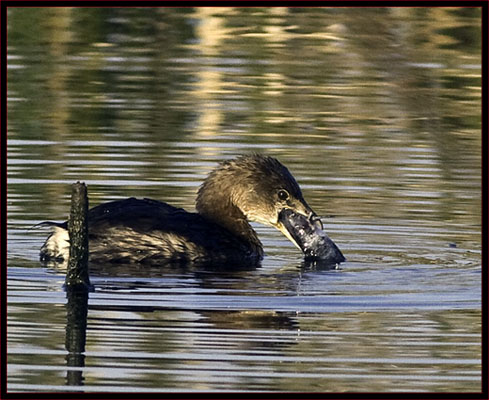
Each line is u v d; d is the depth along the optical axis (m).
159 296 12.53
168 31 24.59
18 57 22.92
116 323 11.77
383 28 24.53
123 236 13.83
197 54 23.62
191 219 14.27
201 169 17.72
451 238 15.16
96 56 23.30
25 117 20.11
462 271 13.74
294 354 11.09
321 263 14.17
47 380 10.47
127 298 12.49
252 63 23.22
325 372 10.74
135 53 23.47
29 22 24.03
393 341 11.35
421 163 18.48
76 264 12.72
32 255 14.09
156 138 19.22
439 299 12.66
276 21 24.91
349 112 21.02
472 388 10.45
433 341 11.48
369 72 22.97
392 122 20.67
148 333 11.48
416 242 14.96
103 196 16.31
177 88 21.80
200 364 10.83
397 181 17.55
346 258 14.29
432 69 23.08
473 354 11.16
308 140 19.47
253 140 19.30
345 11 24.91
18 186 16.72
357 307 12.34
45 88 21.50
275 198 14.59
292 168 17.97
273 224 14.64
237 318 11.97
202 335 11.48
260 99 21.41
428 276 13.52
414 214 16.06
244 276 13.45
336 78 22.64
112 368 10.75
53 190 16.61
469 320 12.01
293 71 22.95
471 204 16.56
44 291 12.66
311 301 12.48
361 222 15.73
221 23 24.86
